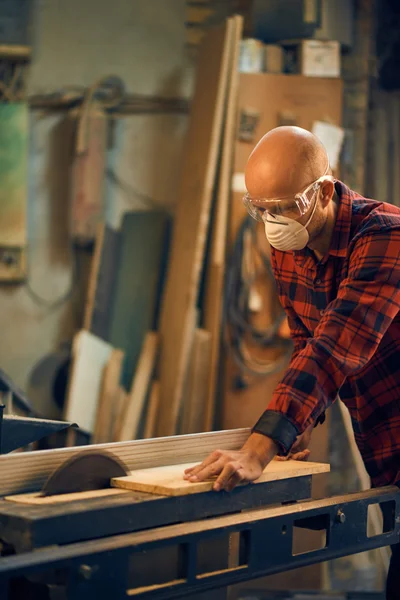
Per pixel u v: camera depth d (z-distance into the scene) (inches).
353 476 173.2
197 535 51.6
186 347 161.2
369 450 71.8
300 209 63.7
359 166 180.7
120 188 181.2
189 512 56.4
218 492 58.2
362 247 64.5
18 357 177.9
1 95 177.3
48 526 49.1
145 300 173.6
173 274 169.3
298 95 170.4
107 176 180.7
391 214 66.7
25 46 176.6
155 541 49.4
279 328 165.6
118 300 175.6
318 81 171.6
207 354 162.4
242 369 164.4
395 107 185.6
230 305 164.1
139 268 175.8
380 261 63.0
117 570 47.4
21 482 57.1
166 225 177.2
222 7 180.4
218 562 62.6
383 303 62.1
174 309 166.4
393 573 74.3
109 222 181.0
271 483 62.7
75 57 179.0
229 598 150.5
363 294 62.4
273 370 166.1
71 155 179.3
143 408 167.5
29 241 178.7
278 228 66.0
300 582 160.7
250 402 166.1
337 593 149.9
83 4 179.5
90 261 180.1
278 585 160.6
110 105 178.7
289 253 74.9
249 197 65.5
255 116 166.9
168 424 162.2
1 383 143.8
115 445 62.1
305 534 158.1
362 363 61.3
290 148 64.0
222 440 70.4
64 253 179.9
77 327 180.1
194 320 162.1
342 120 179.9
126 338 173.2
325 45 175.6
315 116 170.9
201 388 162.1
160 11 181.2
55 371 177.2
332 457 172.9
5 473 56.2
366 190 184.1
